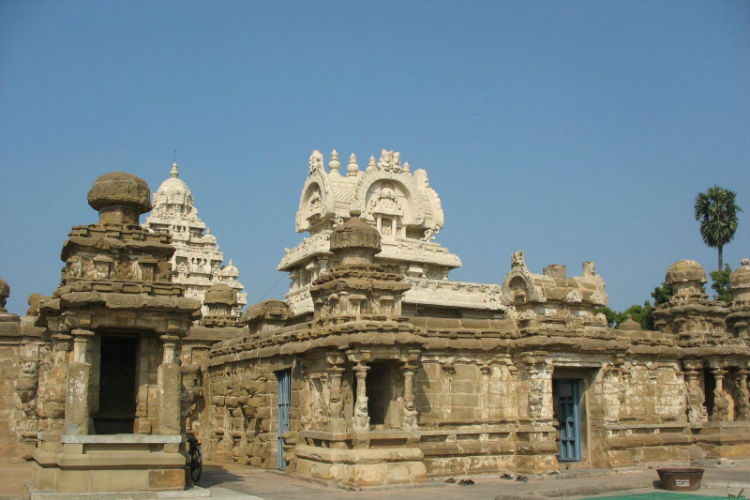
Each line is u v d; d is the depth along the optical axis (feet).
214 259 246.06
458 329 99.14
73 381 71.05
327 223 168.45
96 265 76.02
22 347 110.22
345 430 86.38
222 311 145.07
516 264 104.22
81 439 69.97
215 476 95.35
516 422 100.27
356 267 92.99
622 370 108.68
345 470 83.76
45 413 77.51
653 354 116.88
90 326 73.05
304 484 86.53
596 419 104.99
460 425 97.14
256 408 106.63
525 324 102.32
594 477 97.96
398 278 94.22
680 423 117.19
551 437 98.53
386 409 92.12
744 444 118.93
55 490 69.67
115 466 70.59
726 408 120.98
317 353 91.50
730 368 124.26
